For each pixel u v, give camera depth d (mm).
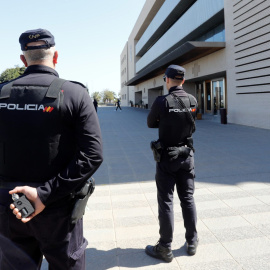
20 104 1354
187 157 2342
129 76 49844
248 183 4367
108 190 4270
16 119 1343
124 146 8266
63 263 1424
